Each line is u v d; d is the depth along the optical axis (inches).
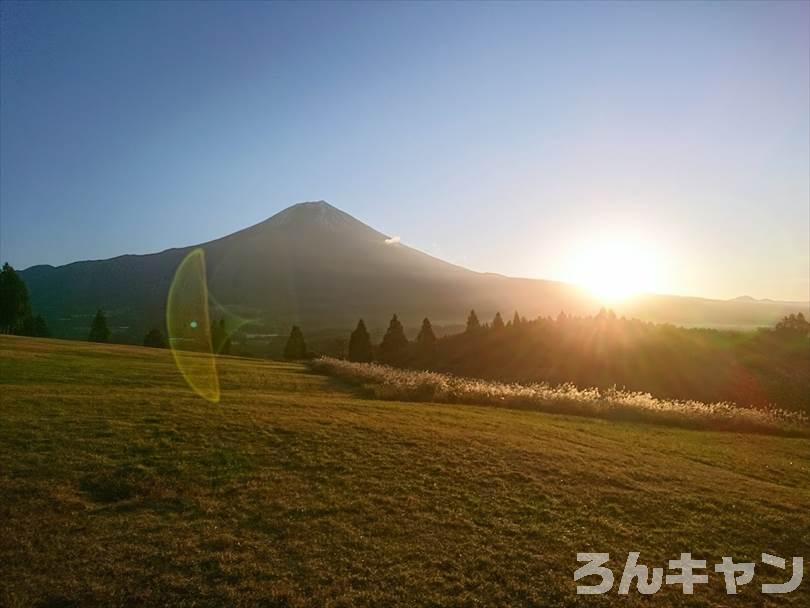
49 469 529.7
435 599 357.1
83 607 331.6
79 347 2066.9
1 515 435.5
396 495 531.2
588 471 649.6
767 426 1202.6
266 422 775.1
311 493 524.4
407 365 3737.7
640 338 3080.7
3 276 3319.4
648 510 537.6
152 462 573.9
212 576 370.0
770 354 2640.3
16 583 349.4
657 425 1161.4
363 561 400.5
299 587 362.0
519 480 599.2
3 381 1032.8
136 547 401.7
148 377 1326.3
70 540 406.9
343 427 780.6
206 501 491.5
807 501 608.1
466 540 443.5
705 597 381.1
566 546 444.5
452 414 1035.9
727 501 577.3
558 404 1273.4
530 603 361.1
